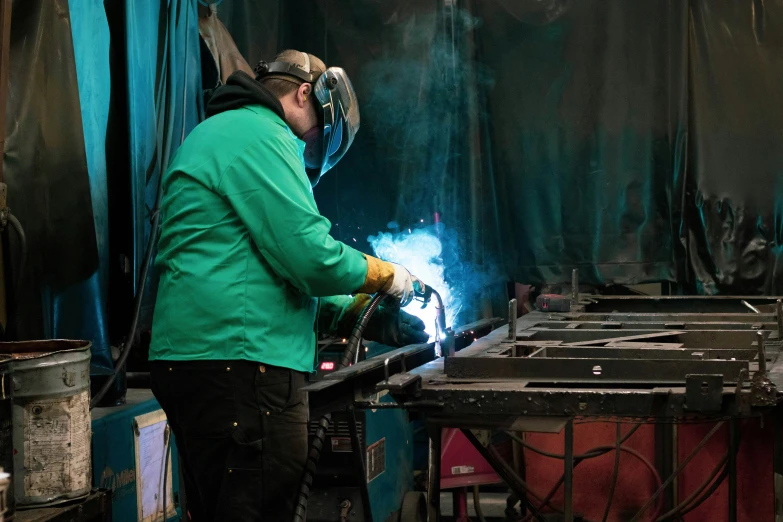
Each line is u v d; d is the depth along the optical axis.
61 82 2.63
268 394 2.04
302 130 2.34
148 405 3.07
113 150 3.08
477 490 3.16
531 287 4.32
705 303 3.72
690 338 2.64
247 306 2.04
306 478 1.99
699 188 4.01
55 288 2.64
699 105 4.00
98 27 2.86
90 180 2.79
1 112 2.41
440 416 1.87
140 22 3.11
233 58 3.81
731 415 1.75
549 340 2.76
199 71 3.57
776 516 1.92
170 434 3.14
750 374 2.01
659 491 2.51
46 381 2.02
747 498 2.64
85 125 2.77
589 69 4.06
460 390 1.86
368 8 4.12
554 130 4.11
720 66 3.98
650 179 4.04
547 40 4.08
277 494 2.06
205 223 2.07
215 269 2.05
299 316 2.13
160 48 3.28
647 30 4.01
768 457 2.61
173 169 2.14
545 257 4.15
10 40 2.55
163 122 3.27
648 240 4.05
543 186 4.13
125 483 2.85
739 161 3.97
